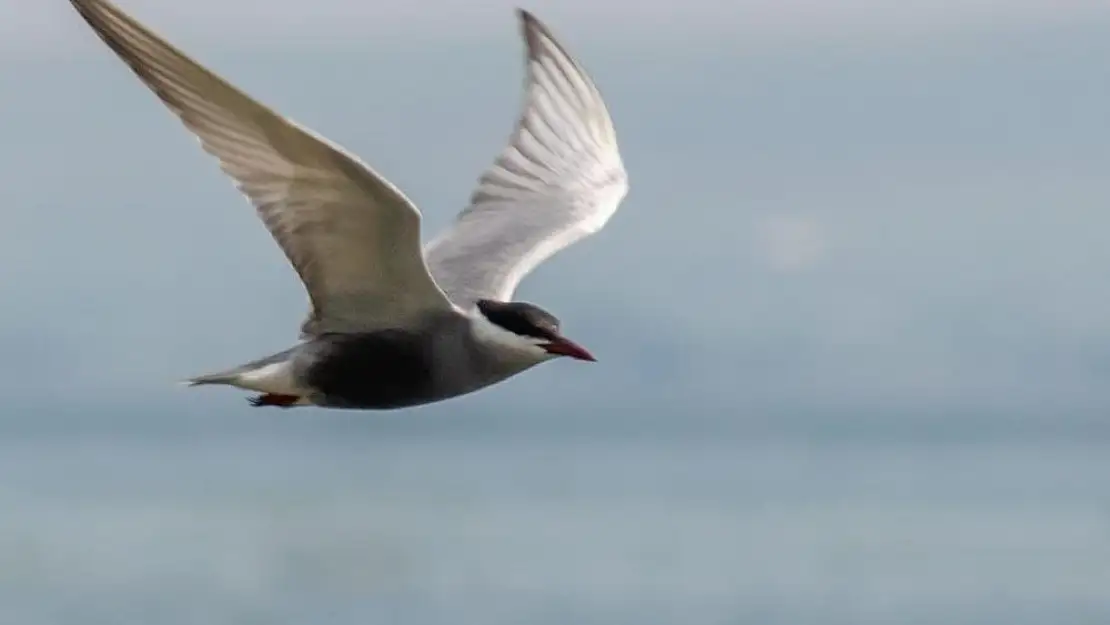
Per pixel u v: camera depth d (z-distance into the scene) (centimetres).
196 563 3506
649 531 4047
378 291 1166
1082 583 3394
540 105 1367
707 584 3381
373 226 1113
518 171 1350
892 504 4566
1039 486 4988
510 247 1309
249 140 1068
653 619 3044
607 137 1374
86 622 2972
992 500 4628
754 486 5028
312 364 1189
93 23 1026
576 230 1327
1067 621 3078
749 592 3306
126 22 1023
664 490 4903
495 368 1217
